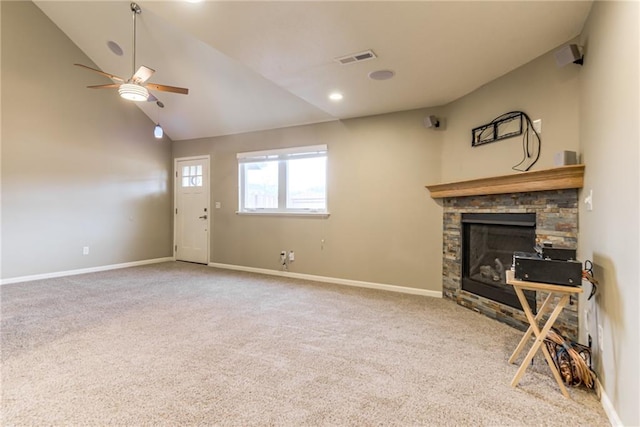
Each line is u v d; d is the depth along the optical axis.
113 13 4.12
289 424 1.64
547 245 2.25
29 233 4.68
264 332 2.85
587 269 2.15
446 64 2.96
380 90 3.57
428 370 2.20
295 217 5.13
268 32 2.43
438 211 4.07
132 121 5.89
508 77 3.12
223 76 4.52
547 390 1.96
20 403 1.79
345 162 4.69
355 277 4.61
